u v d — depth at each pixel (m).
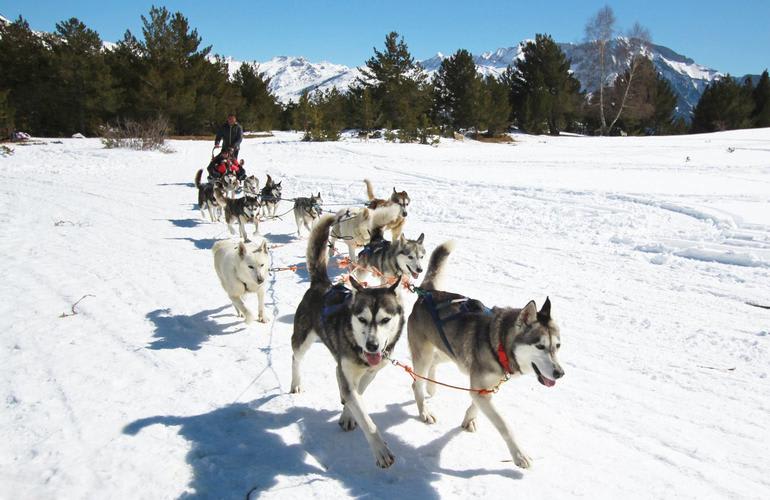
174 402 3.76
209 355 4.59
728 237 8.05
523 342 3.13
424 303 3.88
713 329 5.00
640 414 3.66
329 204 12.73
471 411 3.55
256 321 5.48
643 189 13.28
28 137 29.44
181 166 20.25
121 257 7.80
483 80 41.94
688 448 3.26
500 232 9.29
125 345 4.71
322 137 32.84
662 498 2.83
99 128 28.64
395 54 38.72
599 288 6.26
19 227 9.68
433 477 3.02
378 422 3.66
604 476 3.02
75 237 9.01
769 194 12.24
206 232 9.92
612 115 48.97
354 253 7.60
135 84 34.62
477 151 27.25
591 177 16.11
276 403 3.79
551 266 7.18
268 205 11.41
